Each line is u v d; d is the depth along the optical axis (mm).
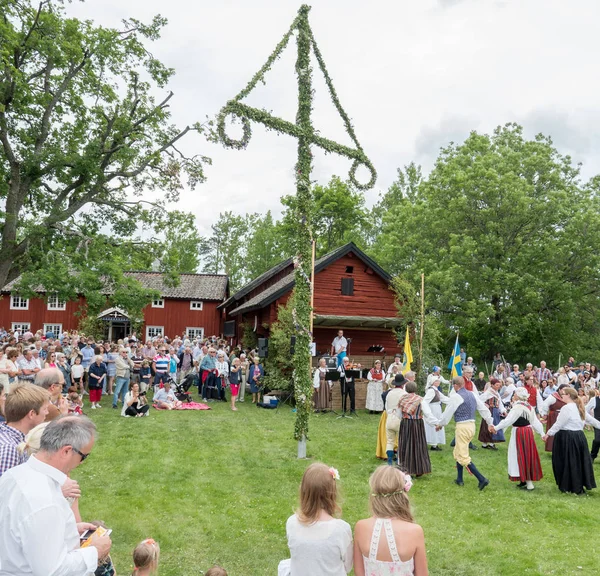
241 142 10375
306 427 10906
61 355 15875
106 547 3166
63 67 20172
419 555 3275
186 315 39250
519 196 28078
